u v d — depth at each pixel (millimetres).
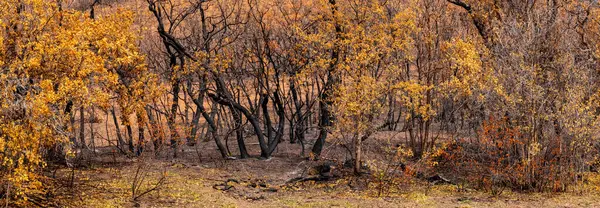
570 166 17125
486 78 17578
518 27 18156
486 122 18016
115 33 13094
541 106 16359
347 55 18656
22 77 10445
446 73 22844
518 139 16922
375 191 16891
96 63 10883
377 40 18156
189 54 20781
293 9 24734
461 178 18922
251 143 28203
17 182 10227
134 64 15266
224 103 21969
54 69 10633
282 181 18328
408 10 19891
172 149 22656
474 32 26312
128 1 22797
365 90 17234
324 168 19531
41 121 10008
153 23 26844
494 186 17531
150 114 21359
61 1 15555
